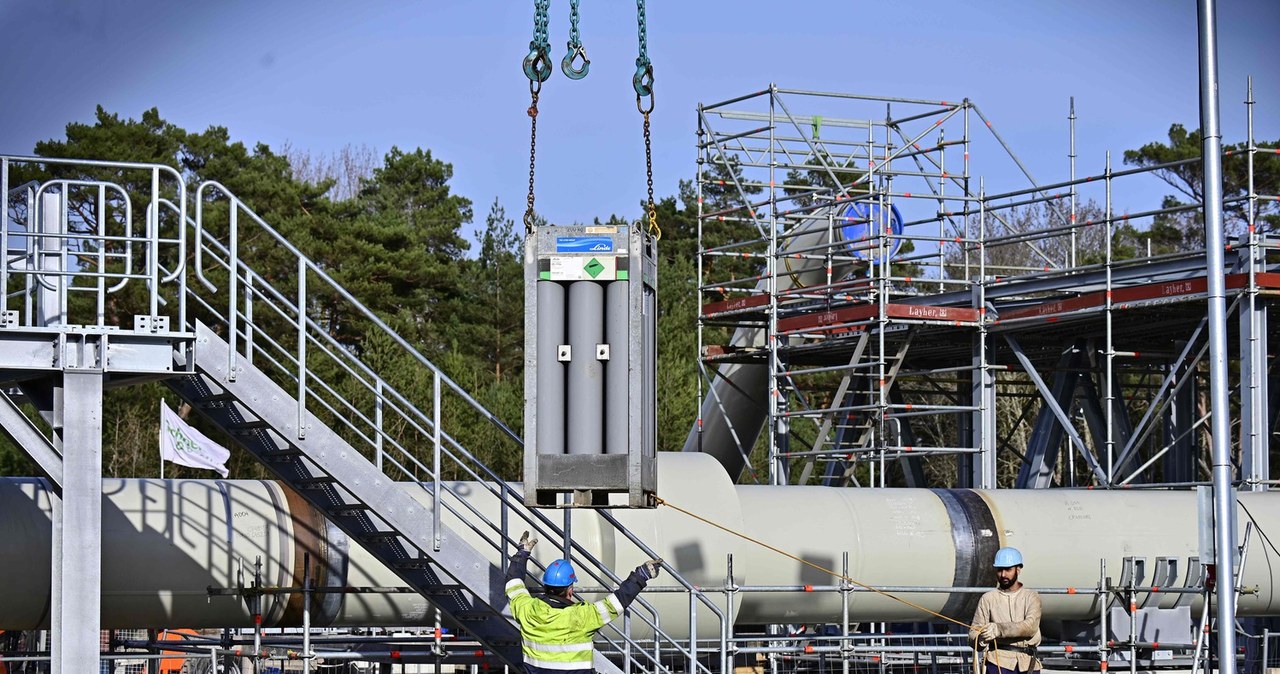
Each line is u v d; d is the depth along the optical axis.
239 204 14.12
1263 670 21.91
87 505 13.16
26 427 13.30
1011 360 31.88
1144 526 20.27
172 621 16.75
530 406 13.05
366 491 14.16
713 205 69.44
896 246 31.75
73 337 13.23
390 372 47.81
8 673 19.22
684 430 50.06
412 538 14.30
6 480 16.34
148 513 16.52
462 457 48.53
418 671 25.62
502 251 64.12
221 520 16.72
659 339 55.91
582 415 13.00
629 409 13.01
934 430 60.03
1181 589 19.88
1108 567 19.97
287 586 16.81
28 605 16.06
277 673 24.78
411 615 17.55
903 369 33.75
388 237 59.47
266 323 51.47
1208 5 15.45
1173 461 29.23
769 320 29.78
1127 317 26.17
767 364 32.88
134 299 46.69
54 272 13.18
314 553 16.92
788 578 18.72
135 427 47.72
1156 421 24.72
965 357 32.91
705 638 18.33
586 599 17.38
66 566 13.05
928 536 19.41
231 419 15.07
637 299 13.09
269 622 17.12
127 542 16.33
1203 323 23.88
